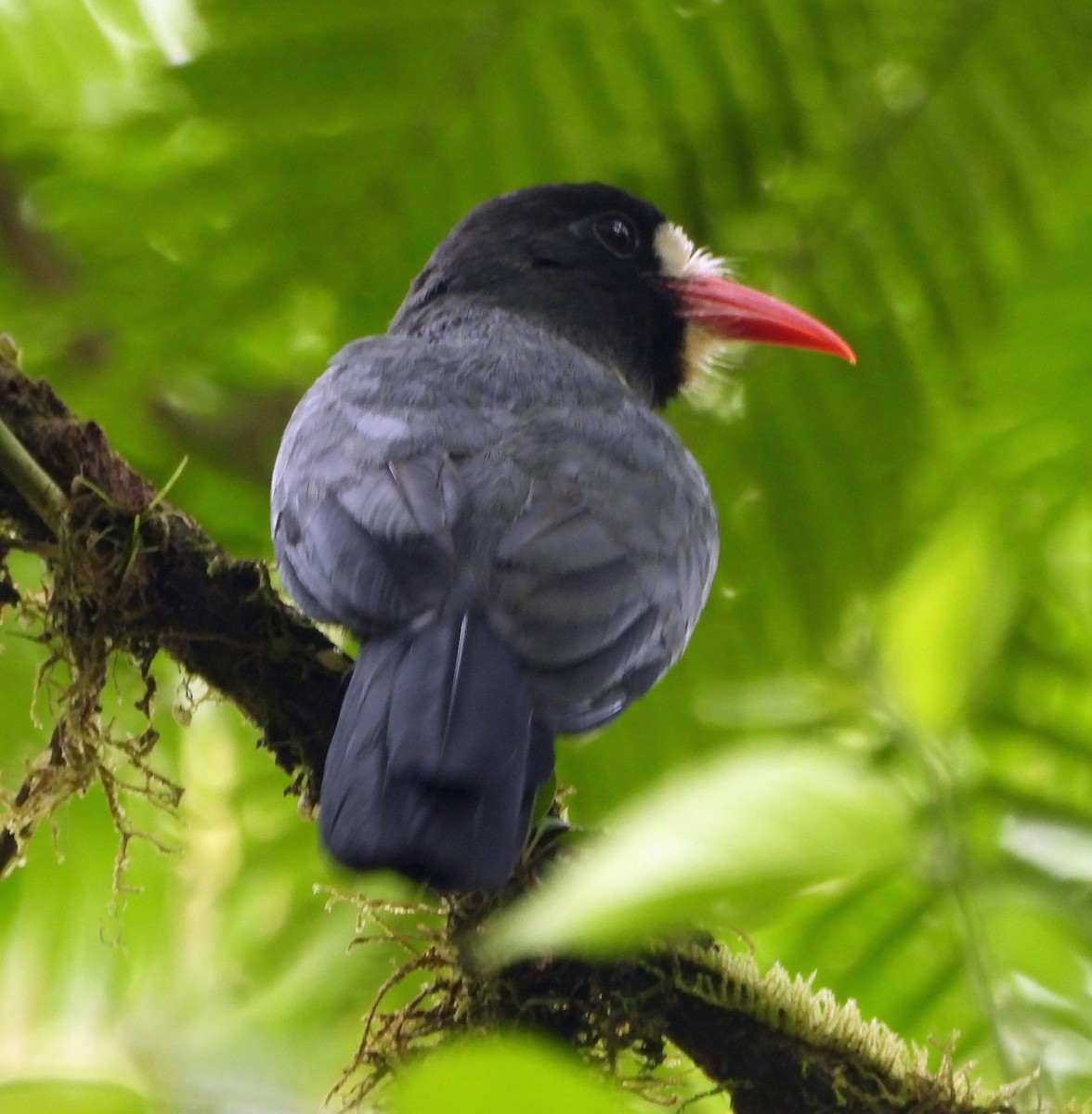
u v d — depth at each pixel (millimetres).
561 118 9734
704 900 2963
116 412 10242
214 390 10531
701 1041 6297
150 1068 8008
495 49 9523
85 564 7234
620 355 10281
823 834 3066
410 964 6523
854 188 9961
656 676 7207
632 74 9688
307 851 9438
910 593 5926
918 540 9242
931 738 5648
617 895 2969
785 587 9930
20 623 9281
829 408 10070
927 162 9836
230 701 7301
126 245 9516
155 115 9305
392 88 9477
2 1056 8812
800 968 6902
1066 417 7766
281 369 10258
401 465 7090
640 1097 6328
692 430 10242
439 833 5574
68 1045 8828
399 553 6613
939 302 9930
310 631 7219
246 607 7207
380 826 5598
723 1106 6492
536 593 6473
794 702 9164
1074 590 8578
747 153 9969
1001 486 7898
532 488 6988
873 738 8672
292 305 10078
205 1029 8211
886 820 3113
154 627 7270
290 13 9242
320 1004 8133
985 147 9773
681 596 7312
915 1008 6766
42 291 9680
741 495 10094
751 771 3189
